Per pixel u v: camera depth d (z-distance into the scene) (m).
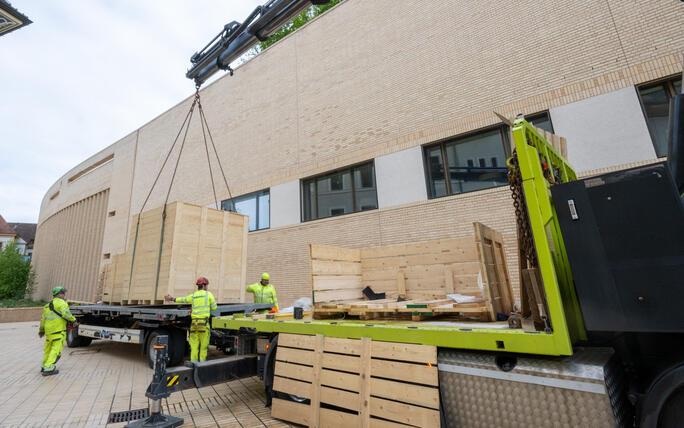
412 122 10.46
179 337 7.07
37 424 4.40
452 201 9.27
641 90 7.45
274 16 8.19
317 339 3.99
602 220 2.46
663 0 7.33
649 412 2.25
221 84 17.09
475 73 9.59
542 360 2.61
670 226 2.22
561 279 2.77
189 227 7.36
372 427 3.22
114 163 24.22
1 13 6.64
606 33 7.88
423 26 10.86
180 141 18.73
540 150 3.35
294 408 4.08
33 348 11.25
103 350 10.31
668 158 2.49
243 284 8.36
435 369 3.02
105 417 4.62
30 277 34.66
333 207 11.89
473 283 4.82
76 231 27.97
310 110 13.12
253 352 5.40
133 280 7.86
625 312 2.28
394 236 10.10
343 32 12.78
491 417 2.74
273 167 13.75
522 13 9.12
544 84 8.47
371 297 5.59
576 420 2.37
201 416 4.55
